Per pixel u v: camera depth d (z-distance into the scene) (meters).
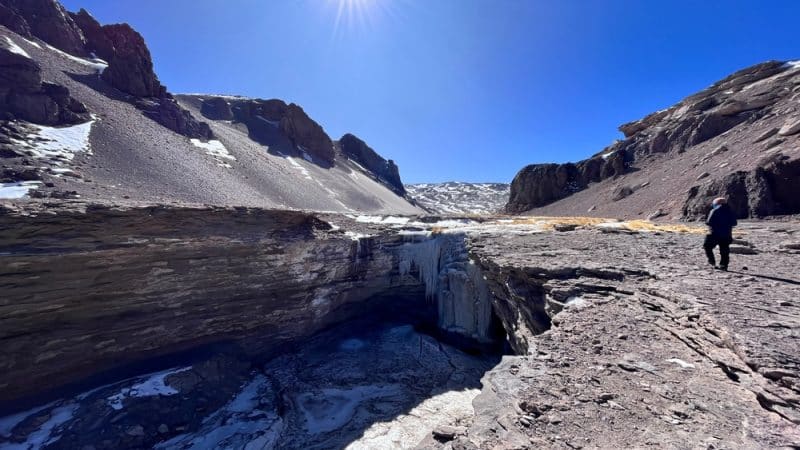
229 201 37.25
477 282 19.77
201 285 14.33
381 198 93.50
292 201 52.97
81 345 11.70
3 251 9.96
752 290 6.51
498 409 4.02
